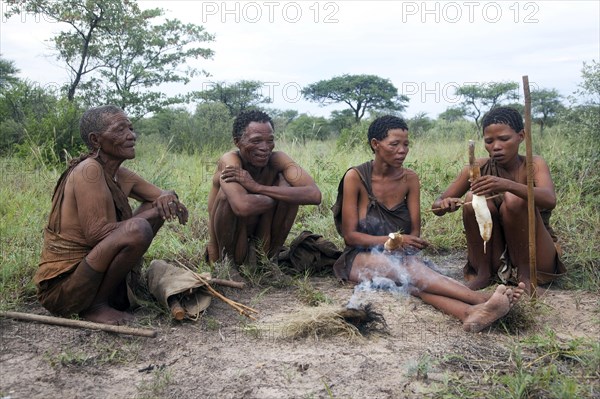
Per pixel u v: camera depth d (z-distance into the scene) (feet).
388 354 12.14
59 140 39.60
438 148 35.24
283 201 16.16
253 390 10.71
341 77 96.02
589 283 16.15
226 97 66.74
